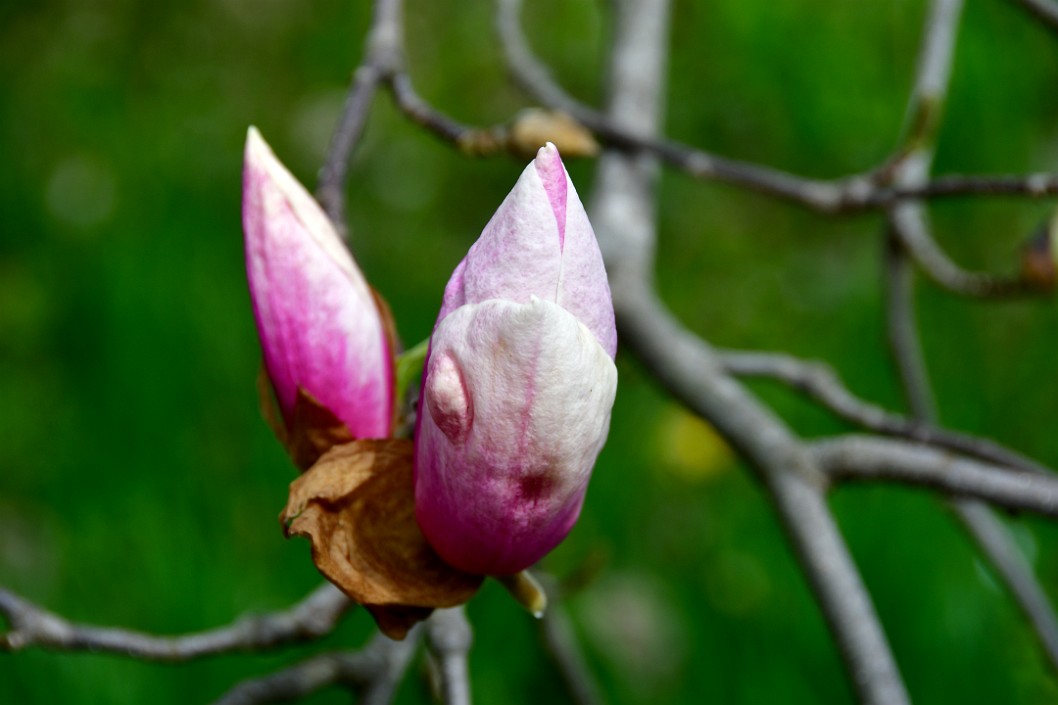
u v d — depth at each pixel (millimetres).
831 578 645
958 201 1347
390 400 578
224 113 1559
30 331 1279
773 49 1453
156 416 1182
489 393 531
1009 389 1200
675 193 1486
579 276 532
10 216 1413
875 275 1357
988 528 764
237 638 631
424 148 1555
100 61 1609
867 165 1433
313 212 569
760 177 745
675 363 718
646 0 867
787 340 1354
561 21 1578
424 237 1504
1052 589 1103
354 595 552
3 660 946
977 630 1024
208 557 1071
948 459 651
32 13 1659
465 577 557
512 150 645
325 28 1606
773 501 667
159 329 1233
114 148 1484
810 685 1031
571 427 533
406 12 1646
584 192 1347
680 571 1115
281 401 576
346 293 570
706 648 1067
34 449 1202
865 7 1445
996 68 1340
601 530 1132
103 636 625
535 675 1002
